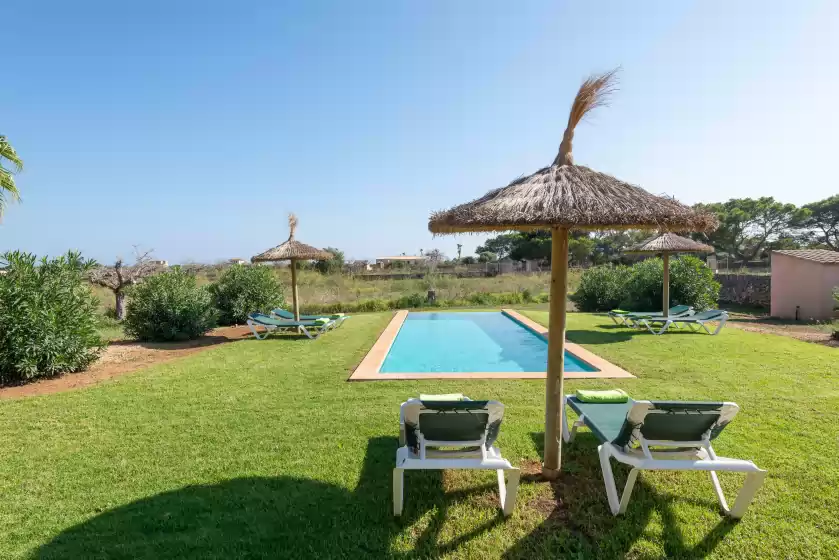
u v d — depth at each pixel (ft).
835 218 122.01
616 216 9.62
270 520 10.28
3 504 11.11
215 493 11.47
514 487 10.23
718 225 11.14
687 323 39.91
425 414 10.61
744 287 59.72
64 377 25.00
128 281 53.26
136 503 11.08
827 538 9.45
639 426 10.30
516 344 39.24
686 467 9.94
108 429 16.14
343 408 18.17
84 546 9.41
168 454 13.91
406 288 74.54
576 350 29.30
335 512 10.60
